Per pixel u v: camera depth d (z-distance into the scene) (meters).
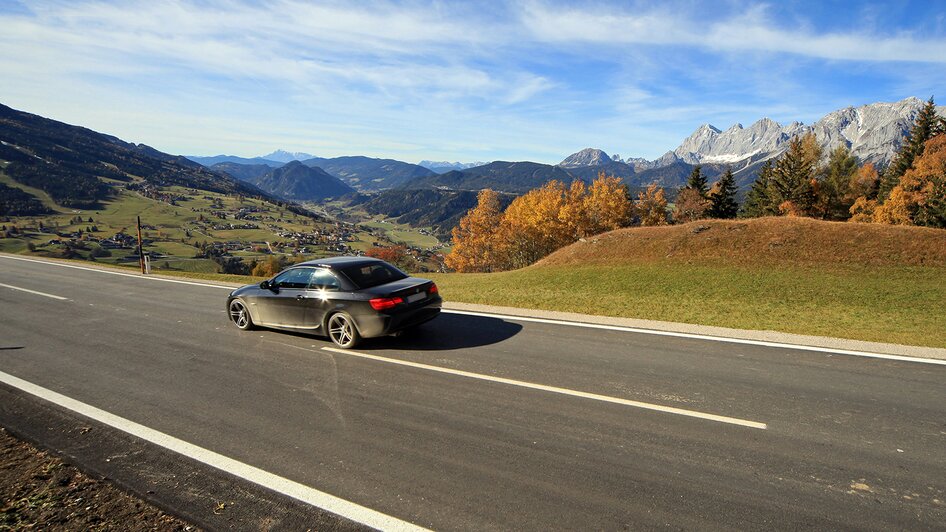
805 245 25.11
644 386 6.36
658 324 9.92
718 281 20.69
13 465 4.63
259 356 8.11
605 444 4.80
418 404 5.93
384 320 8.09
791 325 10.02
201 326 10.43
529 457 4.58
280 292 9.27
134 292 15.39
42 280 18.45
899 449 4.58
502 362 7.49
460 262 67.75
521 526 3.55
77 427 5.46
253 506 3.89
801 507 3.70
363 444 4.93
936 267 21.02
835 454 4.51
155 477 4.36
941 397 5.83
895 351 7.73
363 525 3.61
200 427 5.41
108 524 3.67
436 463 4.51
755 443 4.75
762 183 73.12
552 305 12.73
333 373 7.16
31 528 3.63
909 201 46.97
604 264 28.03
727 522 3.54
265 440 5.06
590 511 3.72
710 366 7.12
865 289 17.75
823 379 6.51
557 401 5.91
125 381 6.98
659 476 4.20
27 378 7.15
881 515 3.57
